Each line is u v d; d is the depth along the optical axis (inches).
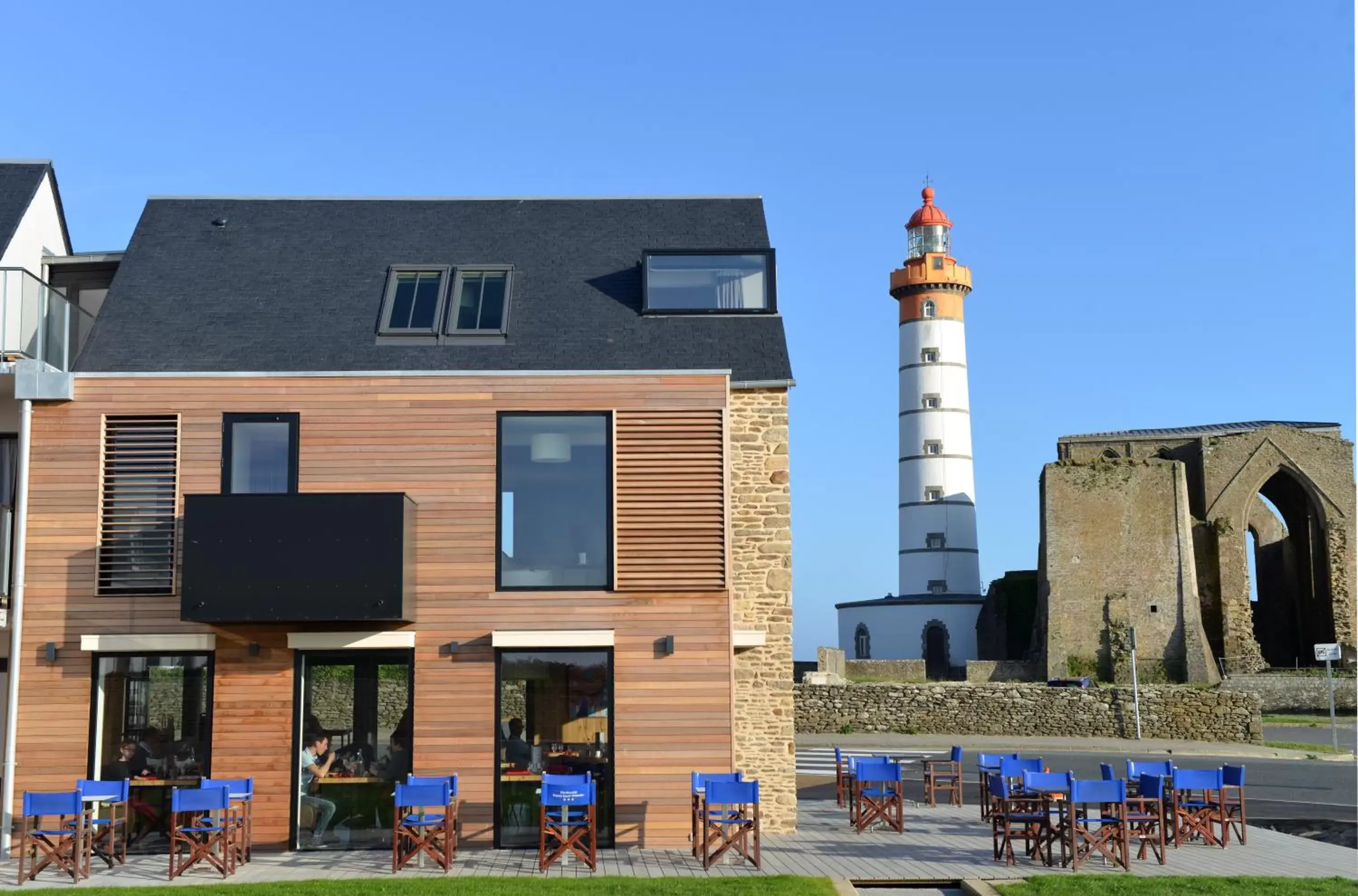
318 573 614.2
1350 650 1948.8
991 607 2357.3
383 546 618.2
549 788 569.9
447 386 668.1
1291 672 1860.2
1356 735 1390.3
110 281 802.8
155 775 637.9
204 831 555.5
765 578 709.9
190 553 612.7
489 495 660.7
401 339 706.2
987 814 733.3
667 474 667.4
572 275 762.8
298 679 644.1
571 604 655.1
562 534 662.5
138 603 644.7
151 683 645.9
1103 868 583.2
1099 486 2017.7
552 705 651.5
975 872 569.0
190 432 658.8
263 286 741.3
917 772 1107.3
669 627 656.4
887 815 714.8
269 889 494.3
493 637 648.4
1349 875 563.5
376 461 661.9
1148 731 1446.9
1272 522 2257.6
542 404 669.3
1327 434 2098.9
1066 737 1462.8
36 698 638.5
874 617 2534.5
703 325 729.6
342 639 644.7
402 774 641.6
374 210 814.5
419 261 766.5
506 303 731.4
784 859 605.3
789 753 703.7
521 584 657.0
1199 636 1948.8
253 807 633.6
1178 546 1979.6
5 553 704.4
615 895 479.8
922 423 2610.7
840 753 847.1
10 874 561.9
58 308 710.5
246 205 808.3
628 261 775.7
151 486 657.6
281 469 660.7
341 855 617.9
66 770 633.6
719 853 578.6
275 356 687.1
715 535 663.8
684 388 673.6
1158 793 609.6
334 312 722.8
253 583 612.4
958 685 1512.1
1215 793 944.9
